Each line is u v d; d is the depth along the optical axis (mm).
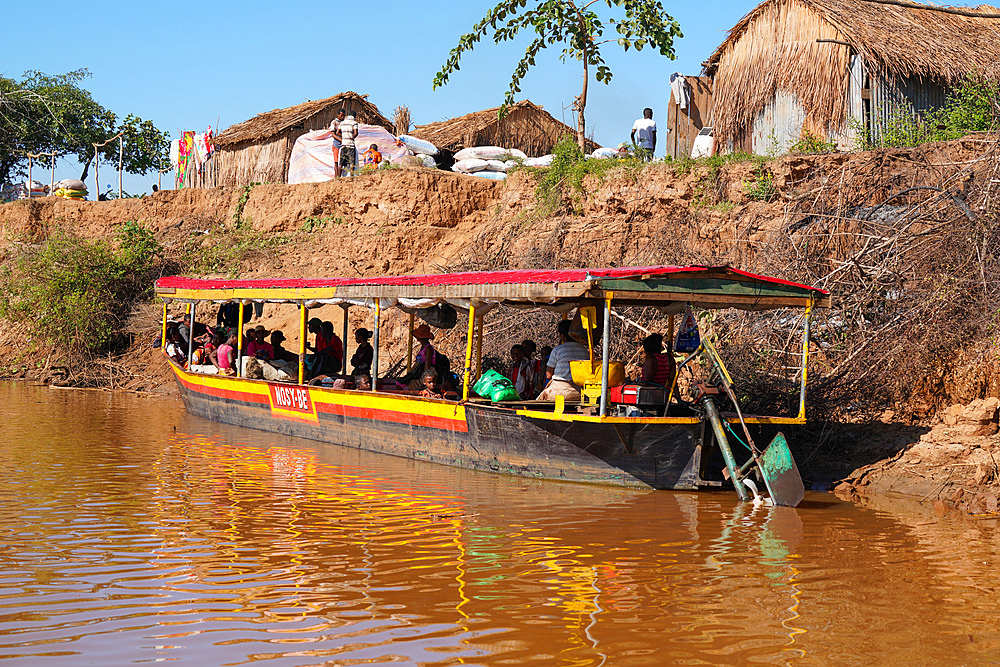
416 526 8234
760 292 10008
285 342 20016
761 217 15422
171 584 6496
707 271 9758
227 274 23750
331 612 5957
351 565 7000
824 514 8906
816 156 15578
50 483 9969
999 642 5559
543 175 20547
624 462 9969
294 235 24609
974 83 16844
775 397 11742
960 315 11398
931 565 7145
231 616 5867
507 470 10727
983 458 9836
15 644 5379
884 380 11320
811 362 12328
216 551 7352
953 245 11859
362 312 20016
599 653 5328
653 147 20766
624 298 9531
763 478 9312
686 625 5793
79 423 14938
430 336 13391
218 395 15422
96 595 6246
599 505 9172
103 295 23484
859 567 7078
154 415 16266
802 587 6566
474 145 27484
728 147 19578
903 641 5566
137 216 27484
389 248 22031
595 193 18875
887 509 9148
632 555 7363
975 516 8859
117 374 21328
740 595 6383
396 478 10562
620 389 10266
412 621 5809
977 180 12539
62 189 30172
